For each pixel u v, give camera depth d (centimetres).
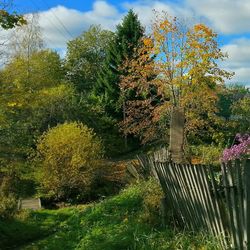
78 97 4034
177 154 1149
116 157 3472
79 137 2208
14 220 1503
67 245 1023
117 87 3959
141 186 1191
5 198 1669
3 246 1292
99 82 4225
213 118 2467
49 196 2153
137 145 3712
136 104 2783
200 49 2391
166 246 773
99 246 852
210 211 728
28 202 2097
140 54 2827
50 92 3325
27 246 1238
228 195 674
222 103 3444
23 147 2578
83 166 2177
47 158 2189
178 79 2436
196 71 2383
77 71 6241
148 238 812
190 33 2412
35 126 2952
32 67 3794
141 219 949
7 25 1097
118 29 4188
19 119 2816
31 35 4084
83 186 2145
